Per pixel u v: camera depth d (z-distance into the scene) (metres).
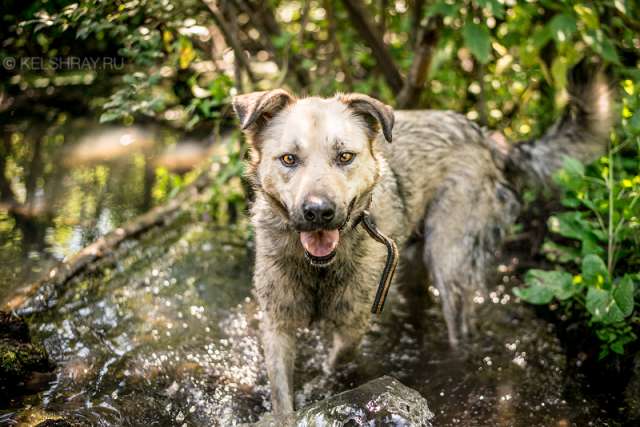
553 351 1.15
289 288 0.97
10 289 1.23
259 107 0.90
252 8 1.76
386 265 0.94
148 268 1.37
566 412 0.99
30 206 1.60
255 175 0.97
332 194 0.85
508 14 1.45
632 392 1.01
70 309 1.19
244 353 1.14
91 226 1.52
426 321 1.27
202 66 1.61
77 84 2.38
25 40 1.57
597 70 1.26
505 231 1.26
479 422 0.96
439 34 1.40
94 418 0.90
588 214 1.17
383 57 1.64
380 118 0.93
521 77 1.50
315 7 1.92
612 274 1.12
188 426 0.95
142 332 1.15
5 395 0.96
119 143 2.07
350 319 1.01
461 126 1.21
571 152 1.27
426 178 1.16
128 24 1.29
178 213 1.59
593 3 1.28
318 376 1.10
